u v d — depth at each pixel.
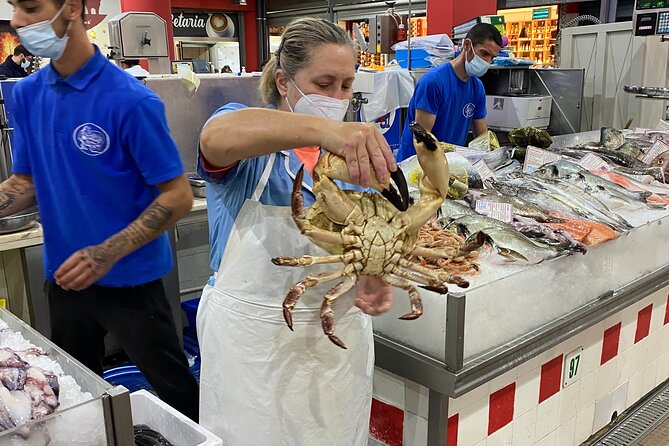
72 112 1.70
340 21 7.93
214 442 1.32
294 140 1.08
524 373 1.87
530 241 1.79
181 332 3.10
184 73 3.10
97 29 7.93
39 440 0.95
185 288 3.42
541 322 1.80
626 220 2.16
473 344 1.59
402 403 1.72
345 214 1.12
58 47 1.61
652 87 4.12
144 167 1.71
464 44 3.23
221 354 1.46
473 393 1.70
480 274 1.70
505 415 1.84
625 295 2.07
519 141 3.00
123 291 1.85
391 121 4.26
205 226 3.38
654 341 2.50
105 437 1.02
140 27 3.43
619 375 2.33
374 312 1.30
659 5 4.11
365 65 5.74
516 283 1.68
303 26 1.32
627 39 4.54
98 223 1.77
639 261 2.18
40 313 2.73
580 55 4.94
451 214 2.02
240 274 1.39
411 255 1.21
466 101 3.45
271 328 1.39
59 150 1.74
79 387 1.15
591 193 2.35
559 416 2.08
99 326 1.98
